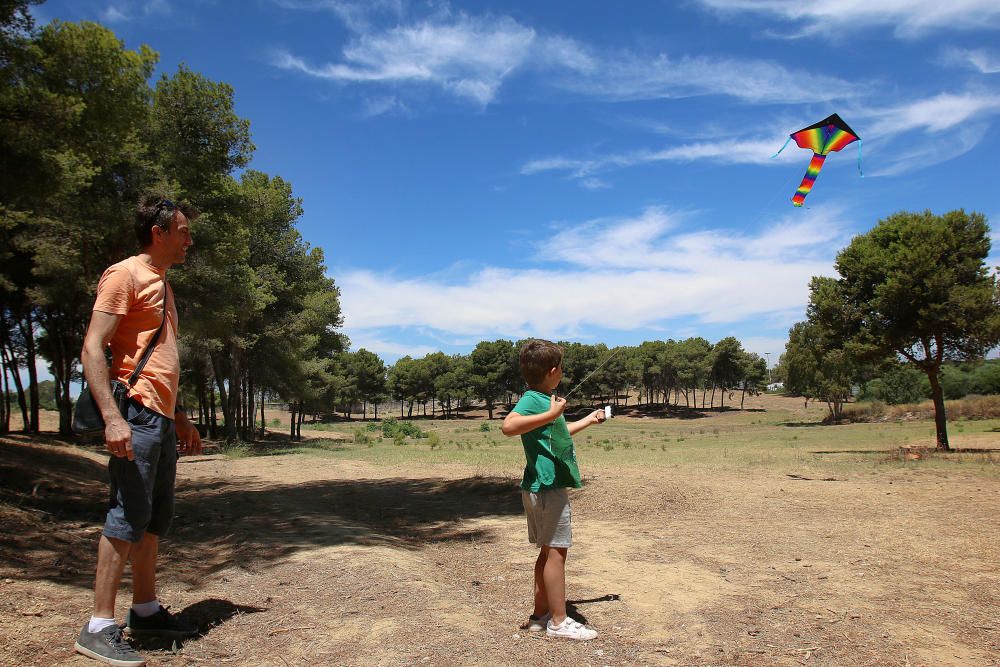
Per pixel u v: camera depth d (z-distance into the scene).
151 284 3.12
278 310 30.72
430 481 13.14
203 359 31.42
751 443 26.95
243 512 8.81
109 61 9.62
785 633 3.61
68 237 13.62
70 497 9.20
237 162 15.98
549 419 3.41
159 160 14.31
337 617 3.65
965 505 8.55
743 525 7.36
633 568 5.31
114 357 3.12
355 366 90.19
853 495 9.73
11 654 2.82
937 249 17.55
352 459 20.30
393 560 5.05
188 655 3.10
